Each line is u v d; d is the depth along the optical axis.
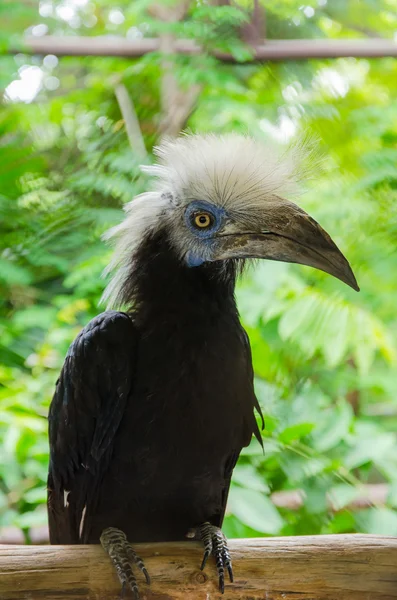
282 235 6.84
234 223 6.93
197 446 6.70
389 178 12.71
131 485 6.80
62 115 14.05
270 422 9.65
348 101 14.29
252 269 8.26
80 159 13.55
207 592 6.15
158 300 6.93
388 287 13.09
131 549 6.26
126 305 7.24
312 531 9.74
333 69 14.22
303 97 13.98
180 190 7.06
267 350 11.30
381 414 14.02
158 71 13.70
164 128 13.46
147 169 7.37
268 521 8.71
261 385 10.71
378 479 12.51
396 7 15.78
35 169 13.37
